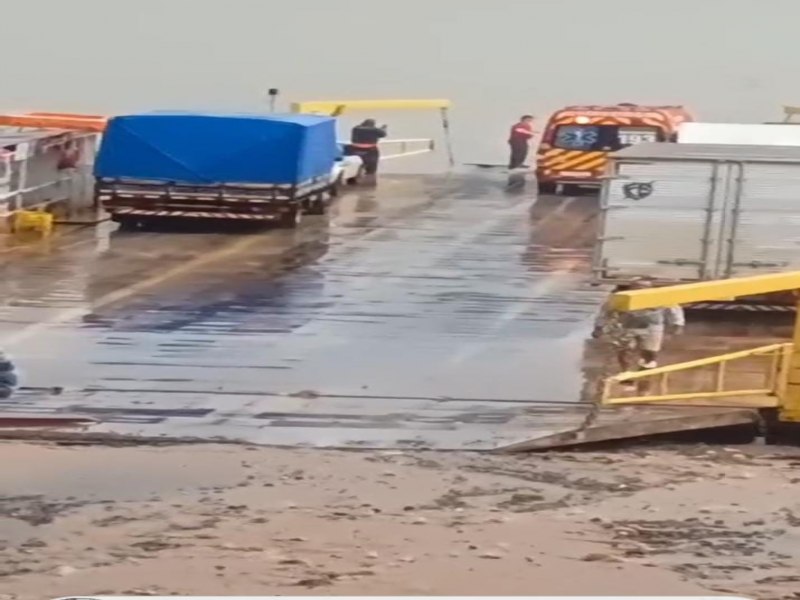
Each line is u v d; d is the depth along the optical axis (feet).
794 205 225.15
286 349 211.82
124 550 110.11
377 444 163.22
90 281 260.62
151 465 148.25
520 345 216.54
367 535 116.88
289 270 276.41
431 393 187.62
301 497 134.72
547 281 270.05
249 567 103.45
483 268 282.56
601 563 107.14
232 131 316.40
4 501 131.44
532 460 157.07
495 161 647.56
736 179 225.35
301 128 319.06
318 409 178.70
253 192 317.01
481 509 130.82
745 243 226.58
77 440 161.27
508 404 182.39
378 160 454.40
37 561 105.91
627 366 194.80
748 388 186.39
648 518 127.34
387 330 225.76
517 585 98.63
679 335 219.61
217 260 285.43
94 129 354.54
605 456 161.17
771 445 171.32
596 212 368.48
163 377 193.47
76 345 211.00
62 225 325.21
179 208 318.24
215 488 138.92
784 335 221.25
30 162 323.57
